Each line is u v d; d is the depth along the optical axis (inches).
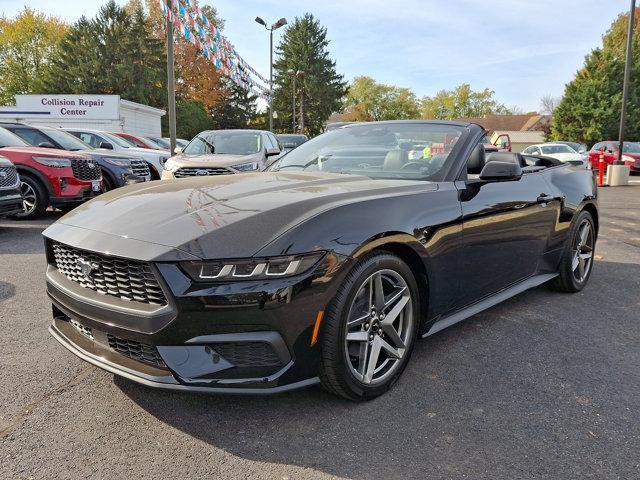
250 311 75.6
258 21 946.7
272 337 77.3
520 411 90.6
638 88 1440.7
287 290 76.5
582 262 166.2
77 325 94.9
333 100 2358.5
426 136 127.9
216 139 376.5
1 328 126.3
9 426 83.4
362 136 139.4
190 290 74.7
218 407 90.3
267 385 78.5
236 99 2117.4
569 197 154.4
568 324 135.2
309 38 2353.6
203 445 79.2
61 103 896.9
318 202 88.7
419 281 103.2
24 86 1957.4
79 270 90.2
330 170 127.7
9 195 243.1
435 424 85.9
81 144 365.7
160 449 78.0
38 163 287.4
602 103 1423.5
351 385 88.4
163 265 75.9
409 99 3304.6
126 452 77.1
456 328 131.4
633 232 283.7
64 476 71.3
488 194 119.1
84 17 1753.2
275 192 96.4
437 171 114.8
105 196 107.8
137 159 378.3
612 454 78.4
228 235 78.2
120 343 85.0
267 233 78.7
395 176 117.3
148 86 1668.3
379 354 98.6
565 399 95.1
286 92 2338.8
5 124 338.0
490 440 81.5
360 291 87.7
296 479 71.6
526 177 138.8
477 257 116.2
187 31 434.9
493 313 143.4
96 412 88.0
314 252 79.2
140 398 93.0
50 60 1820.9
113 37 1684.3
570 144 812.0
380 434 82.7
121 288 82.6
